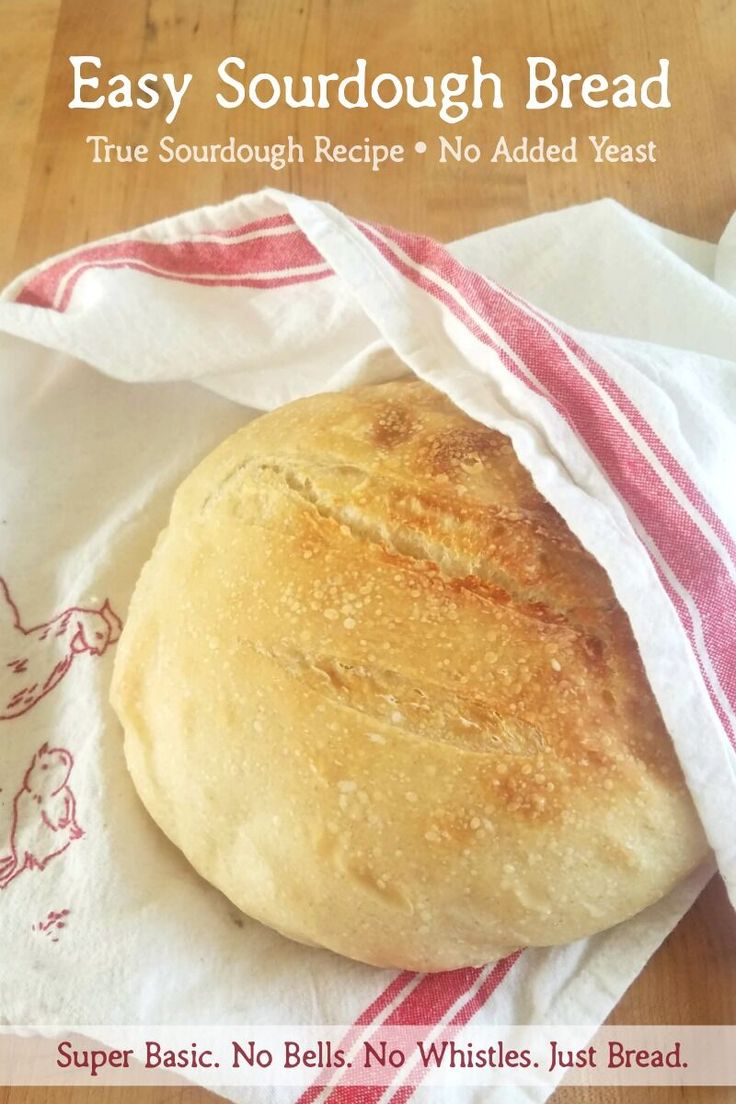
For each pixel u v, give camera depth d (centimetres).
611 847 45
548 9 71
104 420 61
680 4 70
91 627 56
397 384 54
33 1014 47
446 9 71
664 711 45
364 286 50
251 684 47
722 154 67
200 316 57
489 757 45
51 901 49
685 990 50
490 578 47
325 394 54
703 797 45
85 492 60
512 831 45
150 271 57
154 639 50
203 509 52
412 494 48
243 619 48
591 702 46
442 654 46
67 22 71
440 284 50
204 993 48
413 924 45
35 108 69
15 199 67
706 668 46
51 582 58
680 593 46
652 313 60
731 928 51
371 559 47
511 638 46
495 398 49
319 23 71
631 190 66
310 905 46
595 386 48
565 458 47
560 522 48
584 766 45
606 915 46
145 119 68
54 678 55
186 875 51
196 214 55
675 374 52
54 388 60
